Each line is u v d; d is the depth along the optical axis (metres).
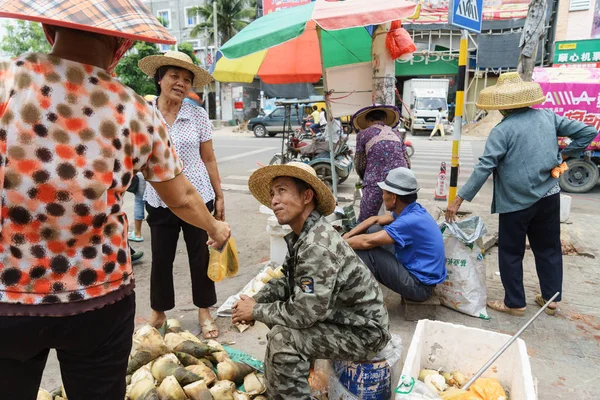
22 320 1.26
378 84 5.09
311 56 5.58
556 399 2.59
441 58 26.22
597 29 21.59
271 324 2.12
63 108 1.25
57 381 2.71
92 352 1.44
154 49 24.17
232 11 32.47
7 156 1.21
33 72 1.25
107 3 1.29
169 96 2.87
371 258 3.35
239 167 11.86
